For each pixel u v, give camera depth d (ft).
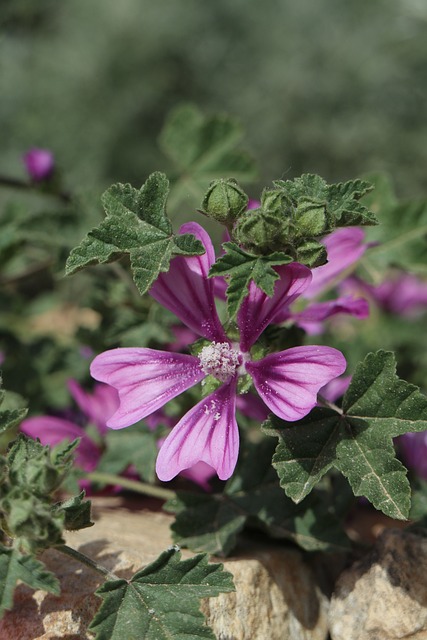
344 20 3.69
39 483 0.87
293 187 0.93
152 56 3.63
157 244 0.93
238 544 1.04
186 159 1.39
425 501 1.09
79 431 1.15
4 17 3.14
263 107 3.50
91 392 1.37
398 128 3.44
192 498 1.03
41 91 3.59
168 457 0.92
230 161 1.39
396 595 0.97
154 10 3.73
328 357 0.89
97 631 0.89
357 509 1.22
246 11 3.74
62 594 0.94
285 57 3.59
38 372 1.40
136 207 0.93
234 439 0.91
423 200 1.24
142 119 3.60
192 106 1.39
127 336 1.17
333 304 1.00
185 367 0.95
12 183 1.40
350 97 3.49
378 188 1.25
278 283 0.92
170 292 0.95
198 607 0.90
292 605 1.00
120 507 1.14
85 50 3.64
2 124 3.56
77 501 0.91
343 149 3.40
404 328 1.65
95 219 1.29
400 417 0.91
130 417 0.93
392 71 3.48
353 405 0.92
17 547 0.88
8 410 0.93
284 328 0.97
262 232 0.89
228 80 3.61
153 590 0.91
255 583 0.98
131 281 1.21
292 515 1.02
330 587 1.04
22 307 1.67
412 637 0.96
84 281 2.27
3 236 1.31
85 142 3.58
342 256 1.04
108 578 0.91
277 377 0.91
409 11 3.43
